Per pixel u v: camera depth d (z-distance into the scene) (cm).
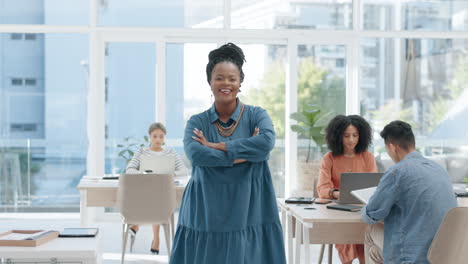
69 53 726
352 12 752
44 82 725
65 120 727
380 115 753
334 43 748
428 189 304
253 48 750
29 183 724
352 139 428
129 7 733
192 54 741
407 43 752
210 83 235
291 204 398
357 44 746
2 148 721
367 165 435
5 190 722
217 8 744
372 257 348
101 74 725
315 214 351
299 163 704
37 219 726
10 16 720
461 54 757
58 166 727
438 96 757
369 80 751
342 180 382
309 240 364
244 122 237
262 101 752
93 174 723
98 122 724
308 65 748
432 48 754
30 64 723
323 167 433
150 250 563
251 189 227
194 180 229
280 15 750
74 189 729
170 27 734
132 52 730
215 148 223
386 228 319
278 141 754
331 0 753
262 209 229
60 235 304
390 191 309
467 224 283
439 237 288
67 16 723
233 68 229
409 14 754
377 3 752
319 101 749
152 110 735
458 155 757
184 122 744
